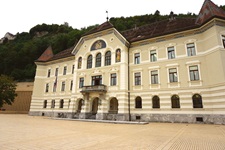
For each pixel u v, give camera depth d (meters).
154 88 23.05
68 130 12.87
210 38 19.88
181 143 7.99
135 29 32.81
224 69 17.88
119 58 26.03
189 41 21.92
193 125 17.19
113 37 27.55
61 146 7.24
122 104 23.61
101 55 28.20
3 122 18.70
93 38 30.14
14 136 9.80
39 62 39.19
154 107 22.75
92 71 28.33
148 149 6.74
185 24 24.55
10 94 40.97
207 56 20.08
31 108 36.19
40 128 13.88
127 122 19.47
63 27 125.50
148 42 25.31
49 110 34.69
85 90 26.41
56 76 33.00
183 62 21.77
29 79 65.62
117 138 9.37
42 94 37.16
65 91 33.41
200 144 7.77
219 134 10.91
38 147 7.05
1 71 73.50
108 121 20.75
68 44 71.56
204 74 20.00
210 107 18.78
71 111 28.50
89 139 9.01
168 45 23.41
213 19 19.33
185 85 20.94
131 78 25.34
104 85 25.64
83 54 30.56
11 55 74.88
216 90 18.38
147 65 24.45
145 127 15.44
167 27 26.66
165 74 22.69
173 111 20.97
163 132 11.97
